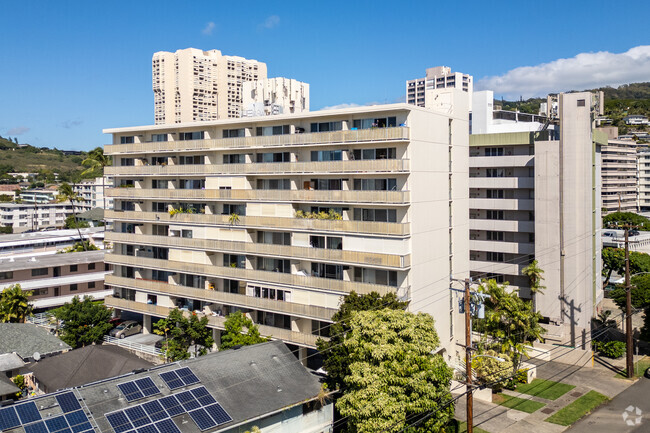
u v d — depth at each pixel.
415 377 33.22
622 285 65.38
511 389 47.47
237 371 35.91
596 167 64.62
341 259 48.09
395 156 46.91
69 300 71.94
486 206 69.19
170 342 50.91
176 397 31.91
